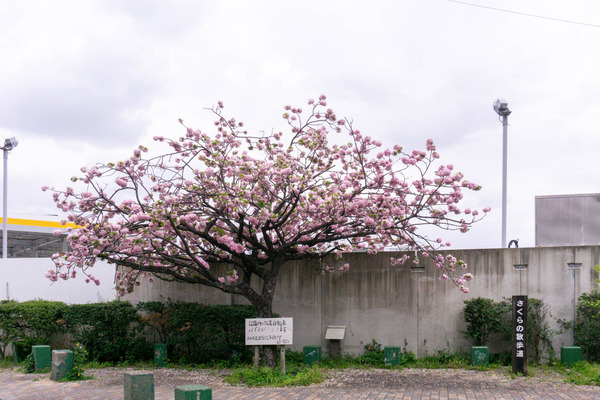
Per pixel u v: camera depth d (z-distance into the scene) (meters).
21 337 15.14
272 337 12.13
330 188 12.82
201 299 16.03
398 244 13.87
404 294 14.55
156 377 12.77
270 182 12.52
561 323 13.45
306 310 15.17
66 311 15.24
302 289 15.26
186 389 7.84
